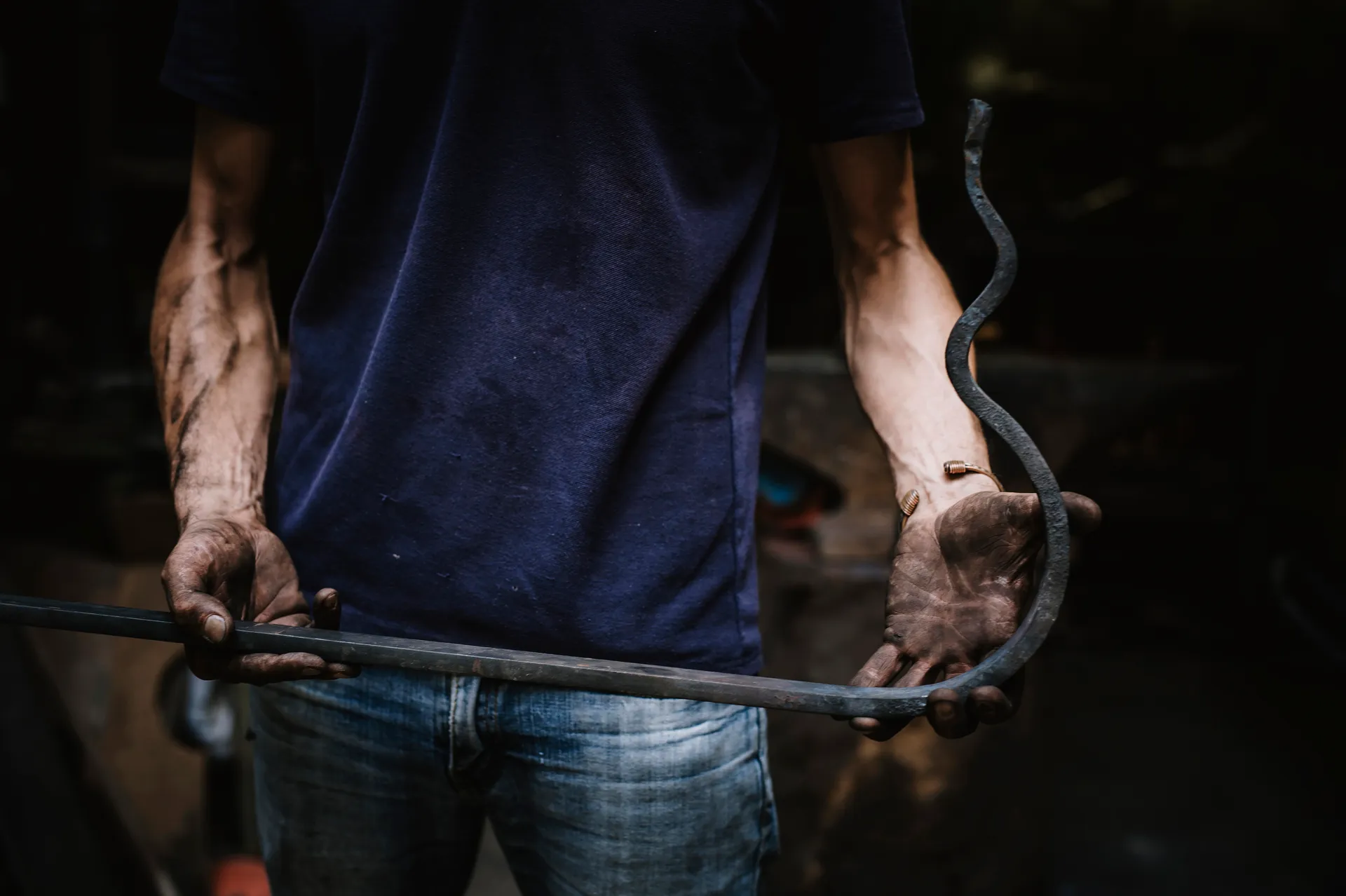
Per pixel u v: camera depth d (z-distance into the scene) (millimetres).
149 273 5137
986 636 956
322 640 959
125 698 3064
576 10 1014
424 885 1164
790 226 3672
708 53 1031
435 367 1059
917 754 2346
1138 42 4766
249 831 2277
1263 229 4688
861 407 1153
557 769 1072
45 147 4988
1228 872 2842
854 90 1100
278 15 1122
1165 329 4781
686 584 1084
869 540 2443
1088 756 3418
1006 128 4668
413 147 1073
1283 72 4828
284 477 1149
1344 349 4500
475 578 1062
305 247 2146
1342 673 4020
